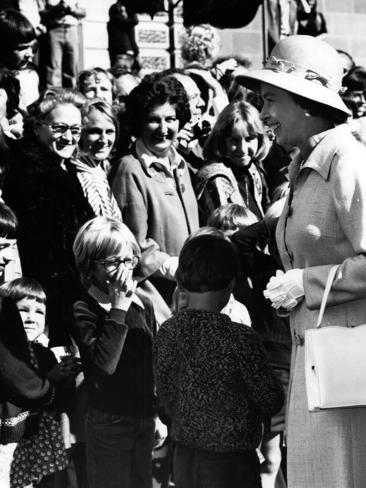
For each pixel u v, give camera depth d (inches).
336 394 131.6
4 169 198.1
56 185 195.6
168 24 491.2
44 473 170.2
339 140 138.5
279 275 139.9
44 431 171.5
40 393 163.5
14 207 194.7
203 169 225.0
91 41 446.6
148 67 487.2
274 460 195.8
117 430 171.3
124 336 169.9
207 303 152.2
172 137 211.8
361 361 132.3
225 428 145.8
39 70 360.5
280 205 198.1
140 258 188.2
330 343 133.0
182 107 213.6
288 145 145.9
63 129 202.7
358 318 137.3
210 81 278.5
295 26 482.9
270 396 147.8
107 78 285.9
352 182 134.8
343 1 560.4
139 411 173.6
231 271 152.1
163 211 206.8
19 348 163.2
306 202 139.6
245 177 232.1
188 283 152.3
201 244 152.9
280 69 142.7
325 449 137.3
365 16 565.0
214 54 353.4
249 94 279.4
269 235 183.5
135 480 174.9
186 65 331.0
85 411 181.2
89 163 207.2
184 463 148.6
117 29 420.8
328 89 141.4
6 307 163.6
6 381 162.2
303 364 140.3
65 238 193.2
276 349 194.2
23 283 179.2
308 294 136.2
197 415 146.7
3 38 261.7
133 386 173.3
